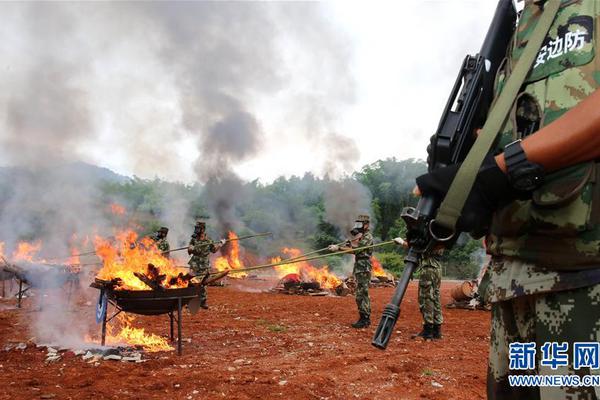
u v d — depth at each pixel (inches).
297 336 302.8
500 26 65.6
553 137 47.9
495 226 57.2
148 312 246.1
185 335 296.5
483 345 287.1
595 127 45.9
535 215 51.8
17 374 197.0
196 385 184.1
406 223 55.2
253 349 260.7
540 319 52.7
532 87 56.6
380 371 215.2
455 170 53.3
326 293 621.9
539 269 52.4
